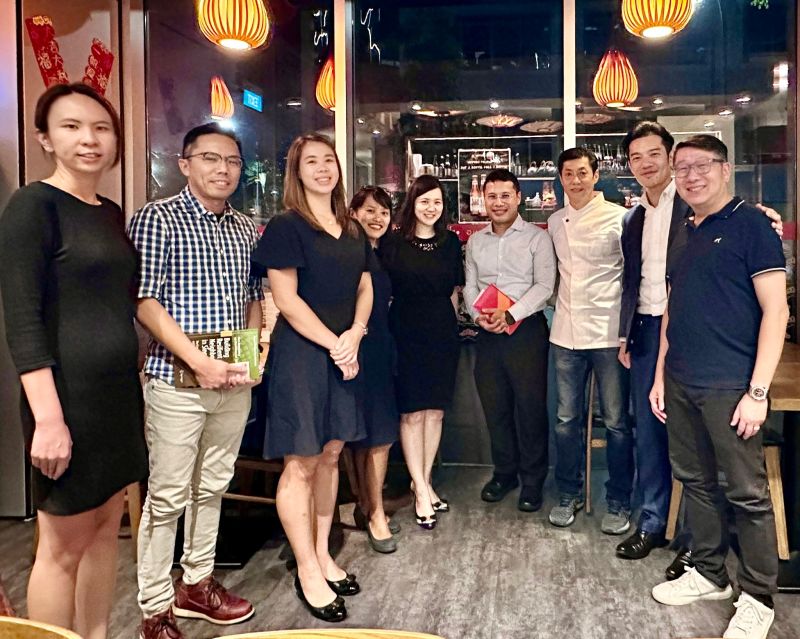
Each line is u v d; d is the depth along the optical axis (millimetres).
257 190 4465
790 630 2328
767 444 2727
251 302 2521
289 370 2430
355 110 4367
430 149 4352
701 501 2453
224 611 2459
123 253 1837
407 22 4316
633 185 4164
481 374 3572
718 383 2205
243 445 3219
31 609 1807
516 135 4273
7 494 3490
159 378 2195
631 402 3227
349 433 2498
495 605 2562
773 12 3951
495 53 4266
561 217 3332
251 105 4410
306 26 4371
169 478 2207
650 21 3338
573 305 3252
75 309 1728
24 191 1674
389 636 1152
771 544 2232
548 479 4055
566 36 4125
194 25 4191
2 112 3383
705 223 2234
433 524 3328
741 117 4031
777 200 3959
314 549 2652
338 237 2500
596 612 2496
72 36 3682
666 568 2844
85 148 1720
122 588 2723
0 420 3455
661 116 4152
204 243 2219
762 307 2131
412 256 3260
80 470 1748
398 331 3283
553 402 4223
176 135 4199
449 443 4363
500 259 3443
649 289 2898
